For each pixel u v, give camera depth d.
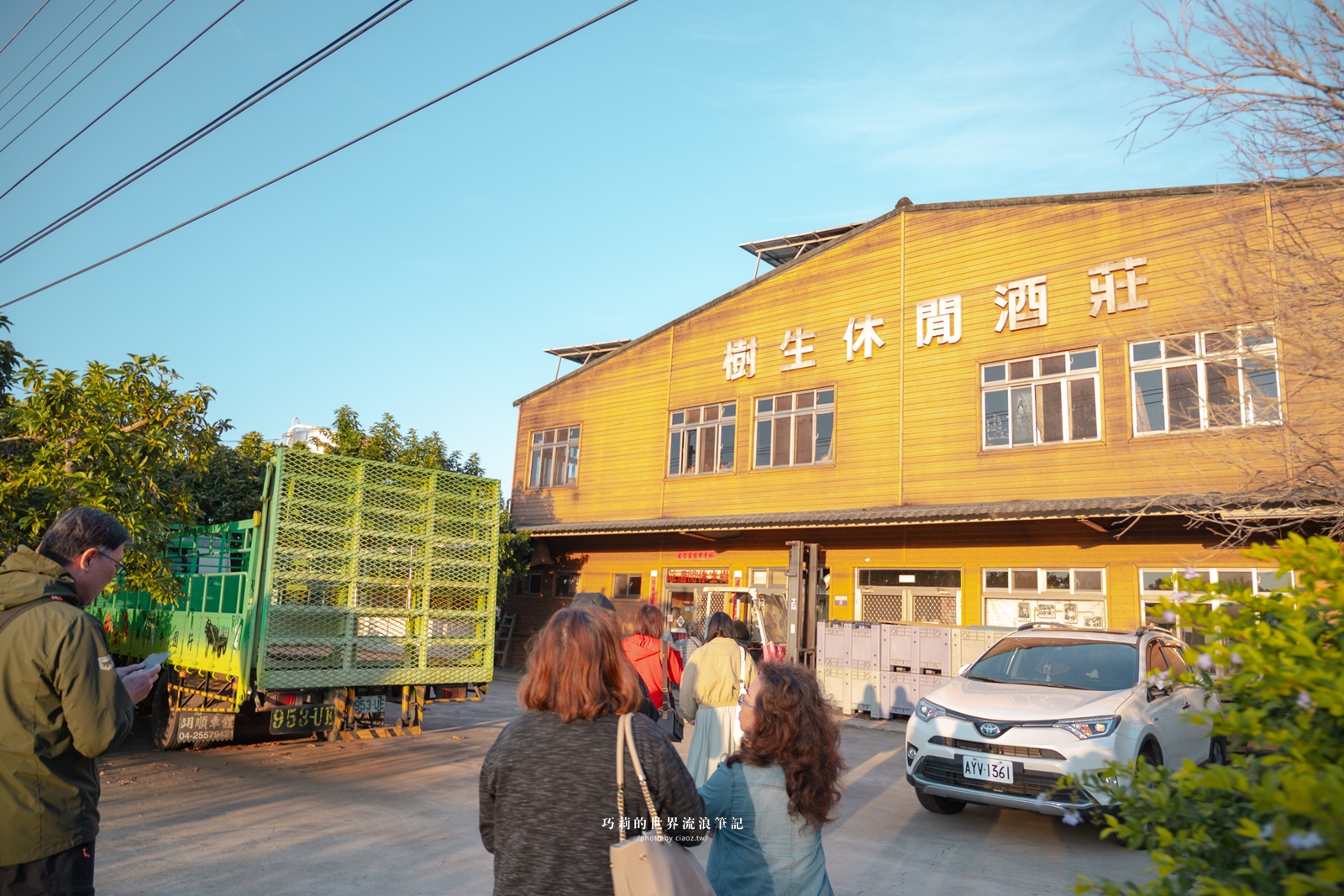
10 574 3.05
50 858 2.89
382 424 22.59
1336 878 1.51
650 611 6.89
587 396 24.25
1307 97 6.79
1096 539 15.14
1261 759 2.04
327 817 7.29
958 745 7.55
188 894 5.32
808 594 18.20
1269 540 13.13
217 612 9.54
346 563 9.42
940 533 17.08
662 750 2.64
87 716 2.90
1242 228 8.47
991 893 5.96
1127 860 6.79
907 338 17.91
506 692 18.62
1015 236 16.66
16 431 9.27
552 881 2.50
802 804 3.14
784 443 19.69
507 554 22.80
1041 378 15.95
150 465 9.37
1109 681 8.03
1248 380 9.19
